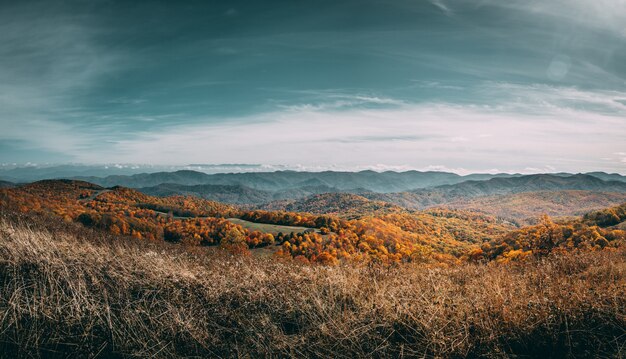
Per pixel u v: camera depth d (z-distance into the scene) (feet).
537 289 14.46
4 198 162.61
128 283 14.08
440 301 12.80
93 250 17.40
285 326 12.62
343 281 15.21
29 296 12.95
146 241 34.09
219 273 16.55
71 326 11.81
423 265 23.20
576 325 11.17
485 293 13.62
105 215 201.36
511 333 11.06
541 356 10.69
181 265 17.25
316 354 10.74
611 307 11.68
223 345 11.37
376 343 10.93
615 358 10.02
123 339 11.41
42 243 17.13
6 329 11.37
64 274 14.10
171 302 13.12
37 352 11.04
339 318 11.93
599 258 22.18
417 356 10.30
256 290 14.28
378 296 13.30
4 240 17.63
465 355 10.18
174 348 11.18
